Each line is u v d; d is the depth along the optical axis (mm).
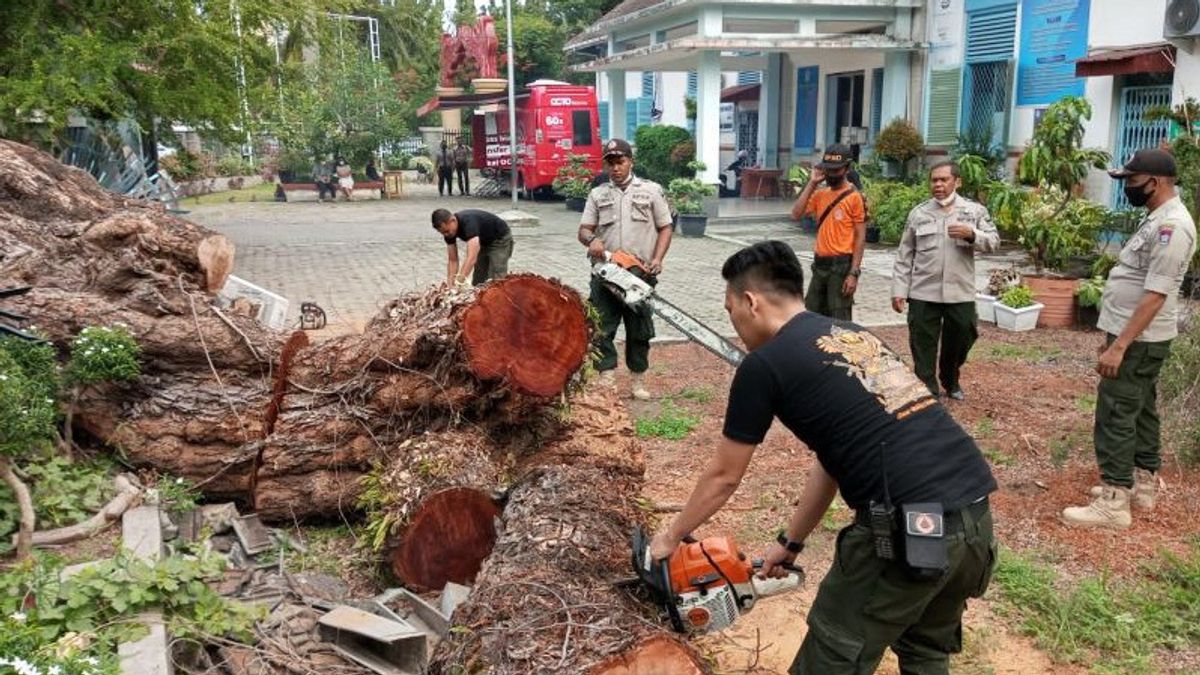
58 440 4793
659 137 23453
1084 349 8859
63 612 3322
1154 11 12758
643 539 3100
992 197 11523
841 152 7289
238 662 3475
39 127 10812
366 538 4391
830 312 7570
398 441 4875
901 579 2666
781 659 3859
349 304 10984
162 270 5379
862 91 20172
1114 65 12656
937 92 17469
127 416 4914
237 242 16984
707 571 2914
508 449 5078
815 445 2768
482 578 3441
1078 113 10695
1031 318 9742
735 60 23203
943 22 17266
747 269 2908
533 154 25250
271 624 3756
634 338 7219
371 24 43125
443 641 3375
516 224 19203
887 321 10164
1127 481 4922
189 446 4879
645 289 4938
